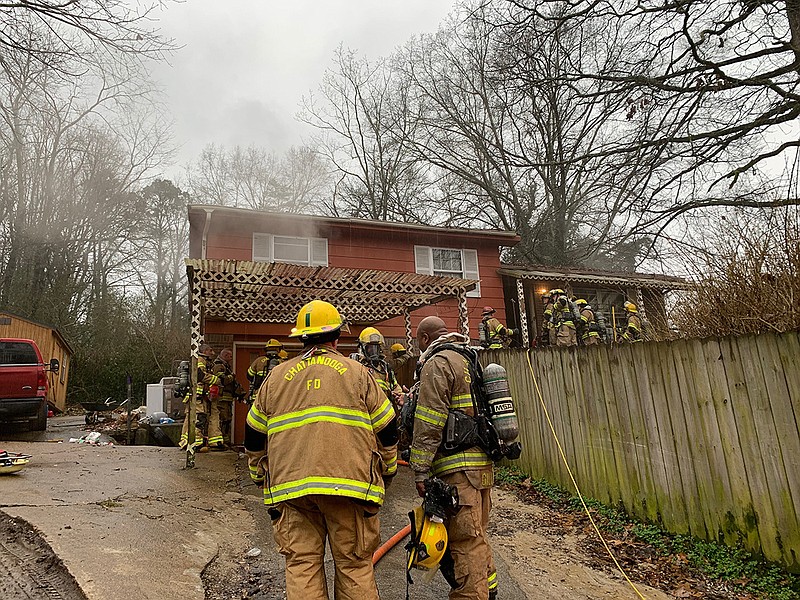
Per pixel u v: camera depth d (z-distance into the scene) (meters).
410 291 9.45
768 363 4.01
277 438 2.46
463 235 15.01
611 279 15.44
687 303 5.92
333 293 10.32
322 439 2.38
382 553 4.18
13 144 9.38
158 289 34.62
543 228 21.38
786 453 3.85
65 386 20.19
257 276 8.24
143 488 5.53
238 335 11.79
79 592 2.86
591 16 10.03
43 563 3.26
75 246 24.38
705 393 4.53
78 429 13.17
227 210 12.11
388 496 6.13
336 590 2.48
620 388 5.50
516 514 5.73
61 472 5.98
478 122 24.70
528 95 11.27
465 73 23.92
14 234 21.36
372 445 2.53
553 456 6.55
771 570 3.89
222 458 7.91
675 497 4.78
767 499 3.98
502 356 7.77
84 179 23.72
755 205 8.29
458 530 2.89
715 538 4.38
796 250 4.56
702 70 9.45
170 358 24.30
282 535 2.47
